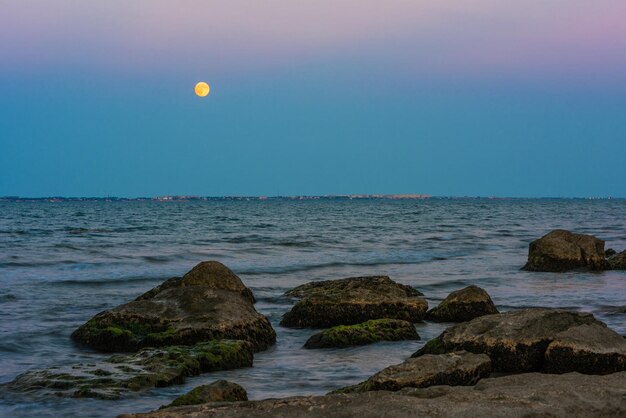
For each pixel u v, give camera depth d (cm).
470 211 14550
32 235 5612
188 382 1176
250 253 4141
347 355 1433
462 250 4478
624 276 3044
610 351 1084
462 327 1198
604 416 703
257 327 1551
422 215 11781
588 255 3272
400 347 1503
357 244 4891
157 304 1591
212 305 1574
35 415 970
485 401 716
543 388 770
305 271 3238
